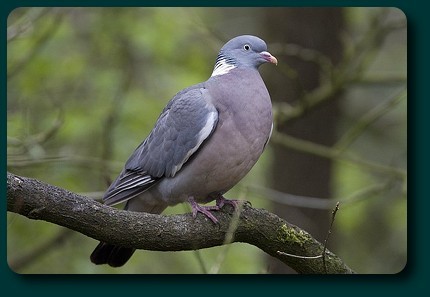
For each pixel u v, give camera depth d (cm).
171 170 888
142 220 726
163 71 1323
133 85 1314
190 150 872
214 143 866
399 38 1484
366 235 1481
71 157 1101
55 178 1217
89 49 1322
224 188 900
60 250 1279
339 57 1249
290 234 803
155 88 1306
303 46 1238
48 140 1162
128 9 1302
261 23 1314
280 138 1148
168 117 904
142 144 932
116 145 1237
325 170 1241
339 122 1366
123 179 920
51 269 1243
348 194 1408
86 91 1291
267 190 1120
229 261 1263
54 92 1280
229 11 1488
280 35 1244
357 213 1414
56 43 1295
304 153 1239
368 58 1181
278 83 1252
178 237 757
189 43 1359
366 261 1470
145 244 734
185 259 1280
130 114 1256
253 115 872
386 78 1195
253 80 903
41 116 1245
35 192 675
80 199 696
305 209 1240
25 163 1080
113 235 712
